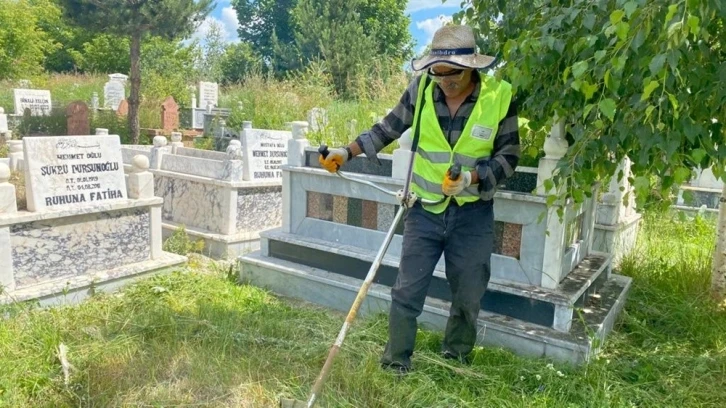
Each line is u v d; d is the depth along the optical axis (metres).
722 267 4.36
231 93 15.18
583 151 2.83
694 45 2.47
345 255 4.35
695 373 3.19
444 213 2.99
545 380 3.06
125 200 4.67
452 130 2.95
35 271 4.11
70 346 3.32
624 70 2.62
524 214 3.59
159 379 2.97
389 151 4.83
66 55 34.81
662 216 6.47
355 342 3.49
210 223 6.01
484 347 3.51
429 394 2.88
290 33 42.28
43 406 2.74
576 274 3.86
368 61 23.11
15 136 13.89
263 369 3.09
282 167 4.74
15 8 25.14
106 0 14.90
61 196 4.24
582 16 2.86
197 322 3.65
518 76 2.88
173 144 7.59
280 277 4.65
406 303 3.02
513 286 3.58
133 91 15.68
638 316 4.11
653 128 2.35
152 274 4.80
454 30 2.76
